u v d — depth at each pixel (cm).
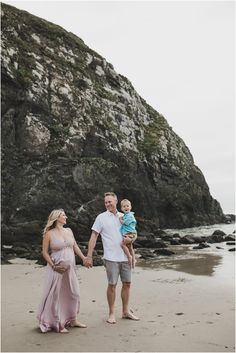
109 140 3366
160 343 652
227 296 1002
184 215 3912
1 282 1183
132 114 3953
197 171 4331
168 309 871
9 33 3294
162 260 1755
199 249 2189
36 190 2720
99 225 805
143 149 3781
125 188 3309
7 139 2841
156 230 3084
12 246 2203
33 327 736
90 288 1125
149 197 3641
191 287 1127
